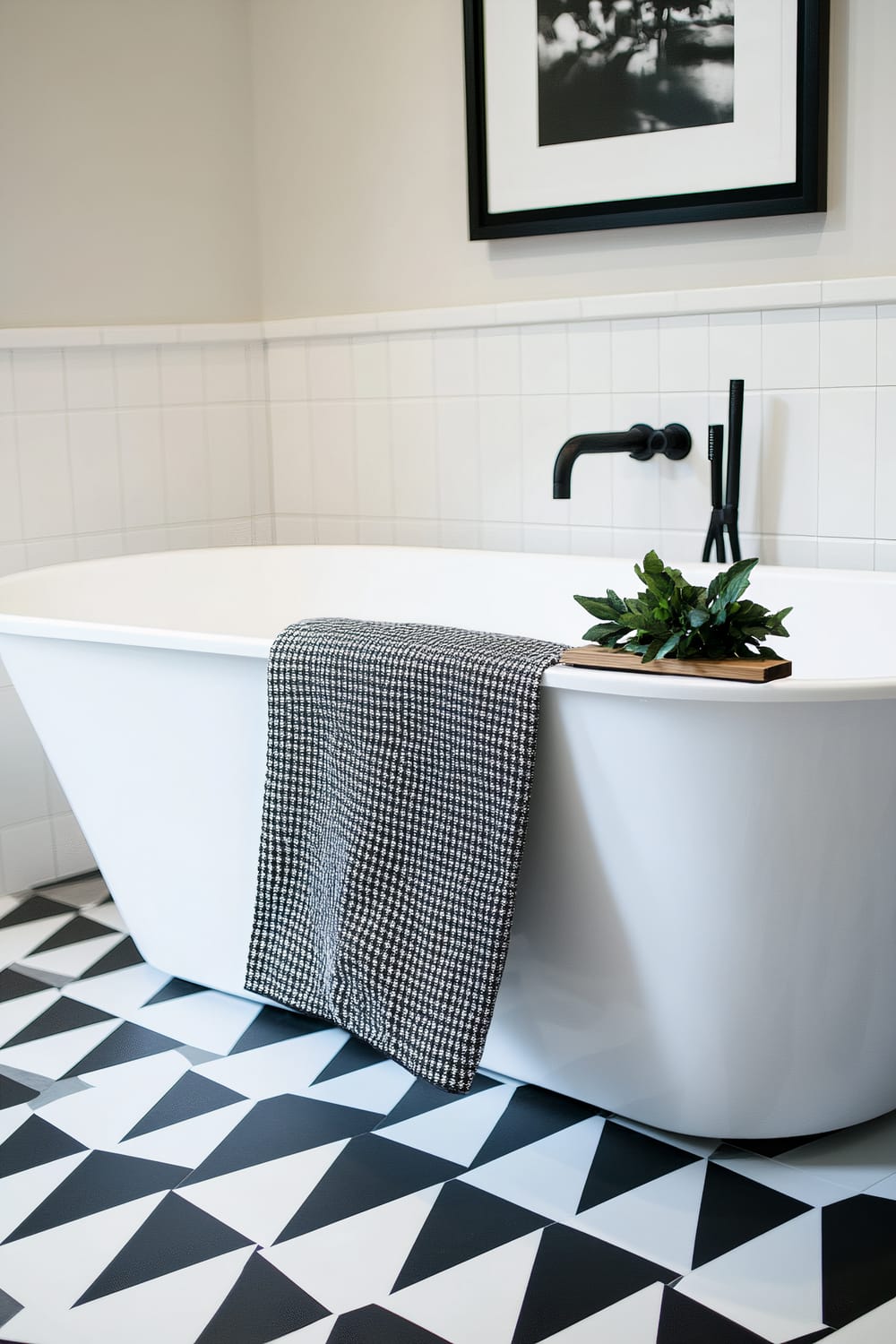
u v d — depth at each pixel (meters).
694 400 2.55
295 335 3.11
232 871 2.06
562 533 2.78
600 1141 1.76
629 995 1.68
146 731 2.03
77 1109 1.87
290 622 2.75
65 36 2.79
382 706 1.68
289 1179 1.69
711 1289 1.46
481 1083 1.91
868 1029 1.66
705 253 2.55
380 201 2.98
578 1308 1.44
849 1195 1.63
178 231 3.03
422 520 2.99
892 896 1.58
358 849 1.73
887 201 2.34
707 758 1.50
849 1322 1.41
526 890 1.71
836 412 2.40
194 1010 2.17
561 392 2.73
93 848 2.23
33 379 2.74
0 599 2.32
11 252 2.74
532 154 2.72
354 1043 2.04
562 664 1.58
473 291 2.88
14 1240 1.58
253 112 3.14
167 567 2.65
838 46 2.34
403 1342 1.39
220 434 3.11
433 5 2.82
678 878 1.57
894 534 2.37
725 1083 1.67
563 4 2.62
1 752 2.71
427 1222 1.59
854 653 2.18
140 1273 1.52
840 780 1.50
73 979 2.30
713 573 2.32
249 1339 1.41
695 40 2.48
